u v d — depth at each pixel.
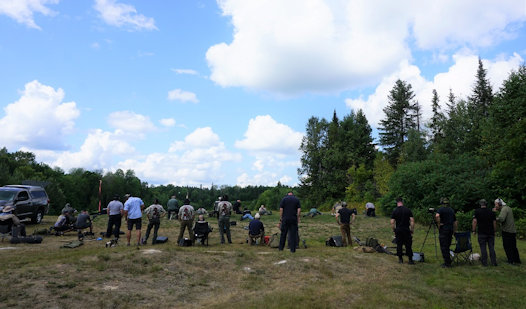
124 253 7.91
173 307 5.27
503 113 21.27
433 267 8.52
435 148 42.91
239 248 10.61
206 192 188.62
